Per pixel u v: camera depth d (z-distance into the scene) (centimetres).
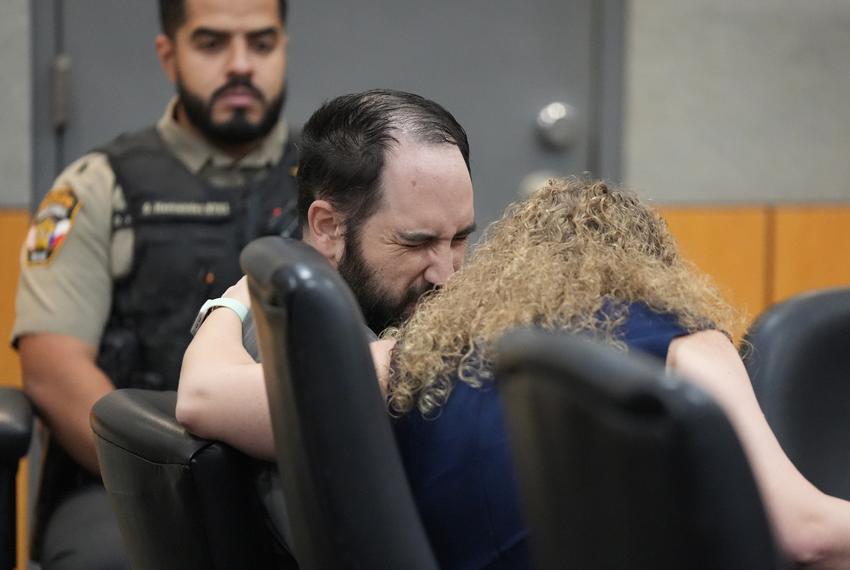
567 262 347
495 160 938
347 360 291
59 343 590
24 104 857
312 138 434
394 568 299
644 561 229
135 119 868
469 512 335
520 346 242
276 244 319
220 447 369
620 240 355
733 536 218
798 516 316
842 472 439
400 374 348
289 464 308
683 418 211
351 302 294
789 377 433
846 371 443
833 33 984
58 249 604
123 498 396
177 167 623
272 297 295
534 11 935
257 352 397
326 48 905
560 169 948
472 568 335
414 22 916
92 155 631
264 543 379
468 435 335
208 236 614
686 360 322
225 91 622
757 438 318
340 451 293
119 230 611
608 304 334
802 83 982
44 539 543
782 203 986
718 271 980
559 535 250
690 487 215
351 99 430
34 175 865
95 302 604
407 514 300
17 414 489
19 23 852
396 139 415
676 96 962
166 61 648
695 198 972
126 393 409
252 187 627
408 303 420
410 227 412
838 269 997
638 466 220
